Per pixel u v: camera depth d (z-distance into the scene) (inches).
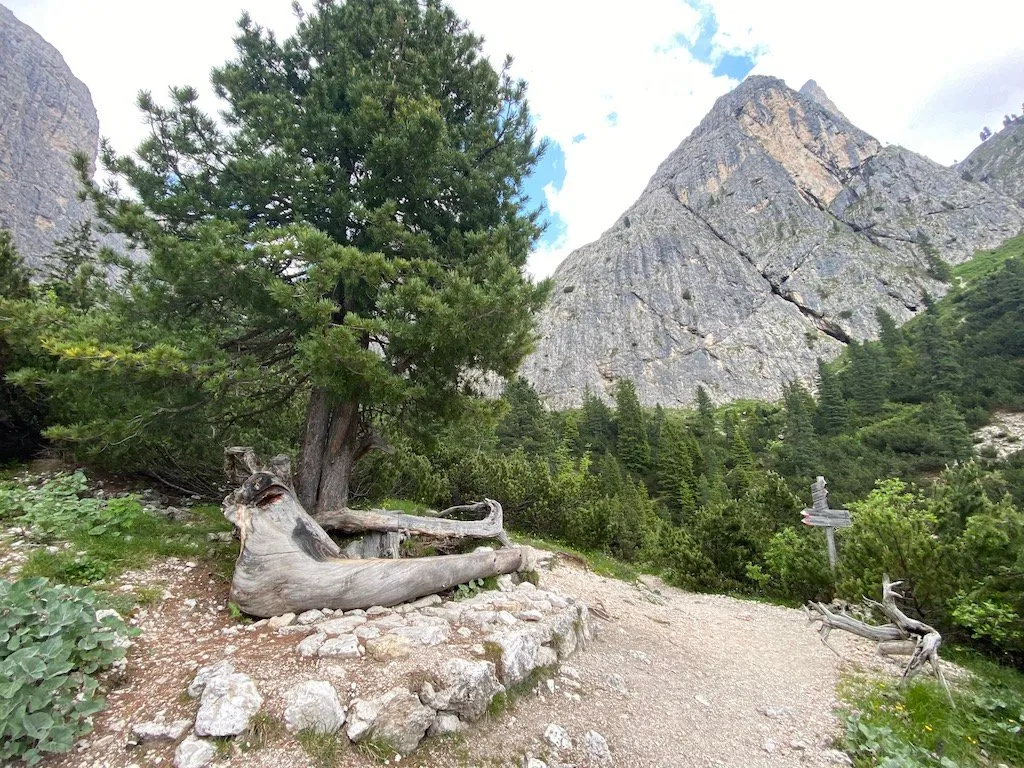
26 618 133.6
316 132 298.4
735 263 5083.7
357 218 285.7
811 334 4306.1
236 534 232.7
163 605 192.2
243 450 251.0
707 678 244.1
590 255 5856.3
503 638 179.8
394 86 296.5
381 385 247.4
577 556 533.6
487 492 634.2
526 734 149.6
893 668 298.4
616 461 2198.6
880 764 173.9
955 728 212.8
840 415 2605.8
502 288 265.9
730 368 4190.5
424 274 268.4
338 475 292.5
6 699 110.4
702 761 160.9
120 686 139.9
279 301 238.2
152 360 224.1
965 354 2603.3
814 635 373.7
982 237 4995.1
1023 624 305.1
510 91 371.9
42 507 229.0
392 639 167.0
